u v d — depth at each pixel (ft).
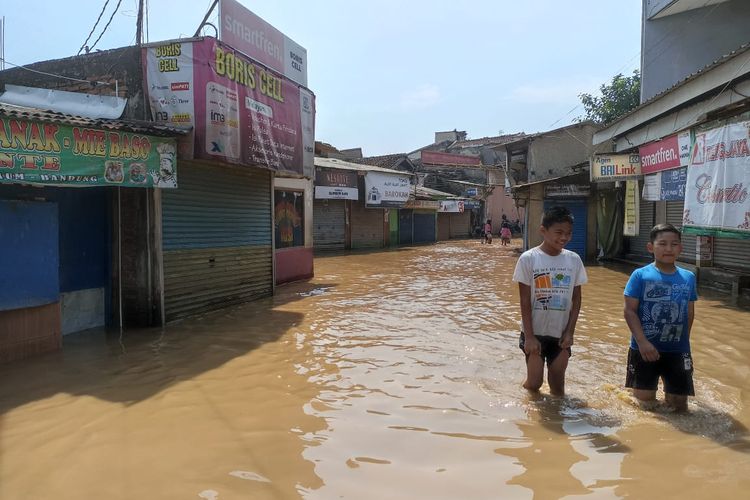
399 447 12.40
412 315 28.81
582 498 10.11
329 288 39.96
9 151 18.04
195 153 24.81
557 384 15.72
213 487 10.62
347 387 16.78
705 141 31.32
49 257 20.80
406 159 114.52
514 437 12.91
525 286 15.74
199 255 28.81
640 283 14.66
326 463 11.62
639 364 14.87
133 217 25.39
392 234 96.53
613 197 63.05
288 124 33.42
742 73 31.30
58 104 26.27
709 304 30.94
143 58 25.48
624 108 84.84
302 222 44.42
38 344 20.51
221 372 18.40
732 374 17.99
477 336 23.79
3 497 10.28
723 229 29.30
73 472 11.28
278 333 24.39
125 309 25.76
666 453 11.98
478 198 127.54
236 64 27.37
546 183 67.26
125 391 16.44
